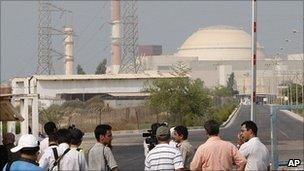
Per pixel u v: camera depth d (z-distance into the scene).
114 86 157.00
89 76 156.12
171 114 114.44
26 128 38.28
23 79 115.31
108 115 122.56
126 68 199.00
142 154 56.53
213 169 17.91
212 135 18.28
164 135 17.97
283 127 98.56
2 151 21.12
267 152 19.80
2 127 28.38
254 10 38.81
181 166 17.78
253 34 38.56
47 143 21.12
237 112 176.50
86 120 111.94
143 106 126.00
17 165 14.41
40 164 18.08
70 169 17.77
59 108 122.69
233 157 18.08
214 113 128.00
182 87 113.31
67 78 153.12
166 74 156.75
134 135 90.50
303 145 63.44
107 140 18.77
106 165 18.53
